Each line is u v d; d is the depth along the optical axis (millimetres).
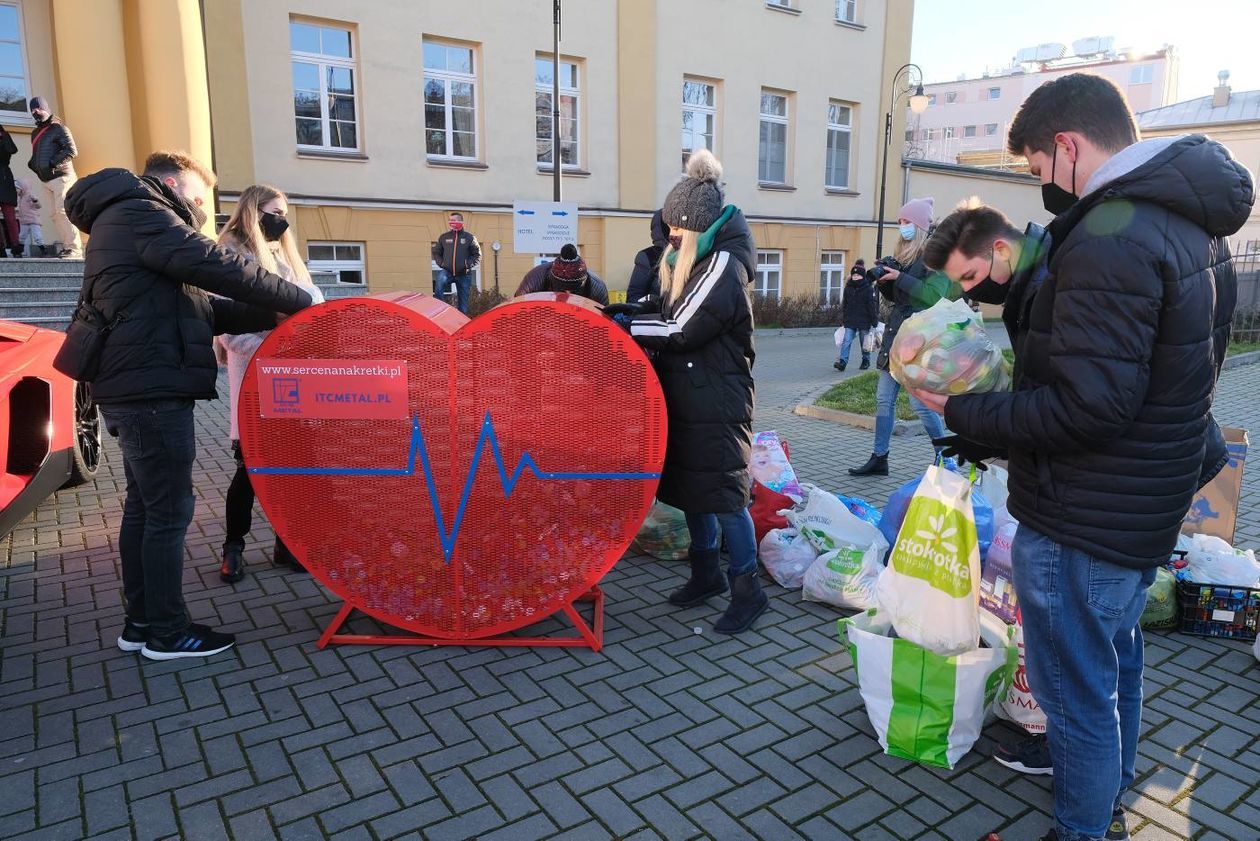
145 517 3299
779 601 3979
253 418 3281
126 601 3379
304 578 4152
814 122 21422
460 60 16125
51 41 11844
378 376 3236
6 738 2809
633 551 4602
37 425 4738
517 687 3188
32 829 2383
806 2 20625
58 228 10523
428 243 15961
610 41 17672
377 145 15219
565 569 3443
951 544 2648
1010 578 3338
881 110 22781
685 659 3418
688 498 3467
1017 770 2717
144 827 2400
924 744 2746
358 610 3797
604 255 18312
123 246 2932
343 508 3352
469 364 3242
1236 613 3578
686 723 2961
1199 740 2889
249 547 4539
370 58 14914
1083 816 2197
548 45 16797
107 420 3094
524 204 10945
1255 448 7094
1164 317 1843
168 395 3045
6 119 11570
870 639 2814
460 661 3385
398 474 3322
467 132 16438
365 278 15539
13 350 4656
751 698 3127
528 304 3207
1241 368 12336
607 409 3307
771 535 4273
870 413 8234
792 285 21859
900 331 2363
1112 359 1817
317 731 2879
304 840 2357
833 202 22359
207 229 10766
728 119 19797
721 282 3254
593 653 3463
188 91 11555
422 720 2957
